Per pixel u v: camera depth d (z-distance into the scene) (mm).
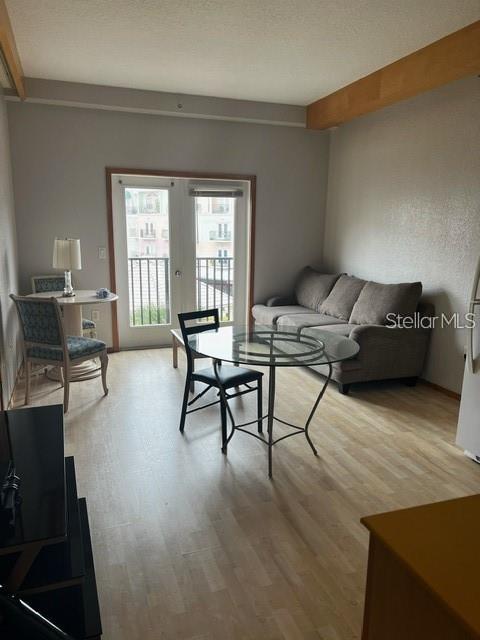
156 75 4109
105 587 1791
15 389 3955
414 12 2826
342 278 4930
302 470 2670
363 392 3975
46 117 4445
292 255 5652
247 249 5504
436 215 3926
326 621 1646
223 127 5043
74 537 1523
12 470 1423
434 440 3072
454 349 3812
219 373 3051
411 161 4184
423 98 3994
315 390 4008
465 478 2596
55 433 1697
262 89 4512
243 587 1798
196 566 1908
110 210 4793
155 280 5254
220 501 2359
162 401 3717
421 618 850
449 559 862
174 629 1607
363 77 4094
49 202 4598
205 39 3289
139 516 2230
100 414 3443
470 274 3625
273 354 2711
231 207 5406
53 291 4570
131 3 2771
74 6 2807
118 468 2672
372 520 993
